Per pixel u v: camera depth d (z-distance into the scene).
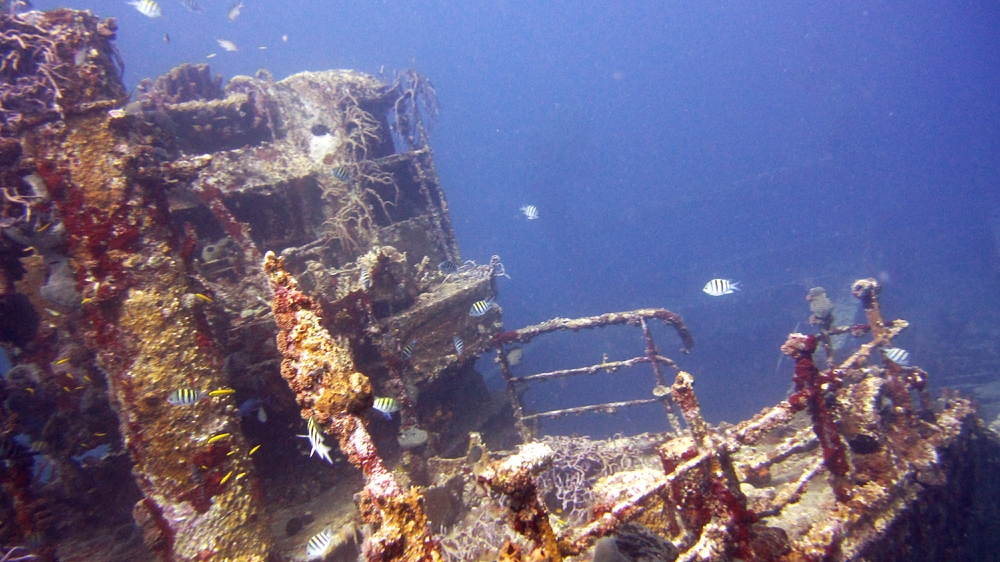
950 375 16.11
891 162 60.69
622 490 3.87
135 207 4.91
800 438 5.31
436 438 7.93
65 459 6.87
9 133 5.46
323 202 8.64
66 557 6.24
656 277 33.88
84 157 4.86
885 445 4.64
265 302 6.66
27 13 5.68
